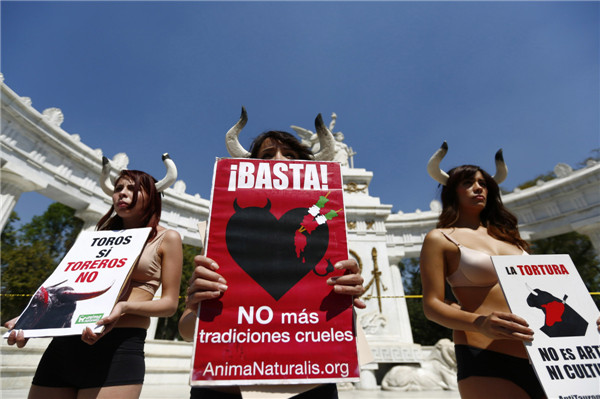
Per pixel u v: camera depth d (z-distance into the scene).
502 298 2.08
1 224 10.88
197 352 1.62
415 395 6.34
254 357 1.63
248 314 1.72
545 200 16.61
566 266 2.01
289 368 1.63
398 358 9.38
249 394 1.58
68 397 1.91
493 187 2.70
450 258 2.30
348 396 6.21
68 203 13.29
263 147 2.60
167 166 2.78
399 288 17.06
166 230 2.44
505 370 1.86
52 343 2.03
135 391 1.90
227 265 1.84
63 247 23.86
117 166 14.26
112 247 2.22
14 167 10.90
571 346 1.75
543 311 1.84
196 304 1.77
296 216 2.02
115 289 1.97
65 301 1.94
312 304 1.78
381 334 10.16
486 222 2.68
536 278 1.96
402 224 18.38
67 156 12.84
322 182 2.16
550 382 1.64
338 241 1.96
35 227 23.84
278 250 1.90
